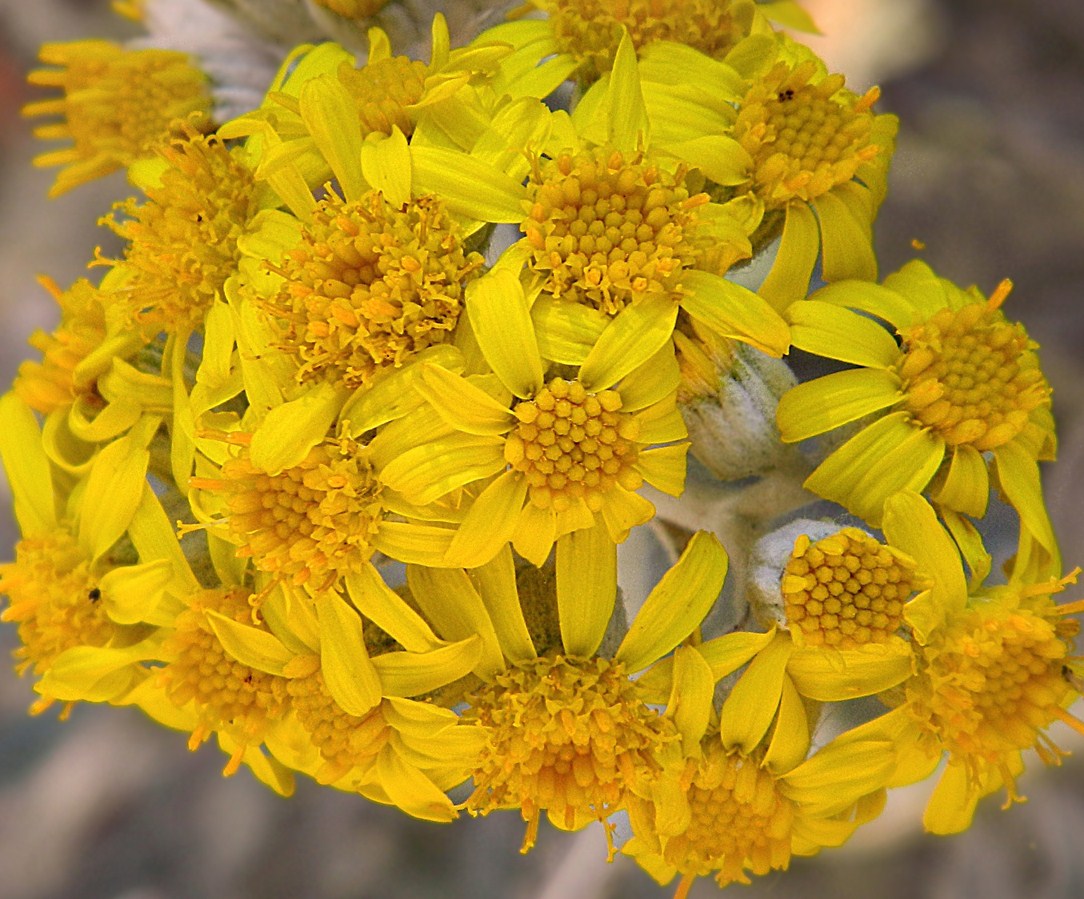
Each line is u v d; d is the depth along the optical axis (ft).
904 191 0.54
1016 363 0.38
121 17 0.70
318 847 0.73
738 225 0.38
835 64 0.56
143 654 0.40
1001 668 0.39
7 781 0.74
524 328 0.36
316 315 0.37
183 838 0.74
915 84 0.55
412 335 0.37
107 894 0.73
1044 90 0.54
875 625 0.38
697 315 0.37
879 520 0.38
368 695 0.38
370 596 0.37
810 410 0.38
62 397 0.40
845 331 0.38
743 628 0.39
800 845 0.41
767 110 0.39
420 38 0.42
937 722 0.39
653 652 0.38
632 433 0.36
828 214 0.39
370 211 0.37
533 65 0.40
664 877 0.42
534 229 0.37
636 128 0.38
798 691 0.39
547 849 0.70
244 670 0.39
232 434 0.37
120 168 0.46
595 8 0.40
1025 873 0.59
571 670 0.38
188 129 0.39
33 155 0.74
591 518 0.37
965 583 0.38
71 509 0.40
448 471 0.37
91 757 0.74
